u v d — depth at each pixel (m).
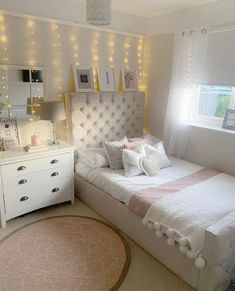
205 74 3.00
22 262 2.06
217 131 2.92
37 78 2.80
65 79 3.05
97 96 3.19
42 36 2.77
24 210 2.61
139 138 3.40
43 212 2.83
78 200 3.12
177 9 3.12
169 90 3.35
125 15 3.33
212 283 1.69
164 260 2.04
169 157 3.37
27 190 2.59
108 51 3.34
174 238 1.85
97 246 2.27
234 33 2.66
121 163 2.88
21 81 2.70
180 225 1.87
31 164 2.55
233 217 1.83
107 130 3.40
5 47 2.56
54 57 2.90
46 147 2.72
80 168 3.07
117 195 2.47
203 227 1.78
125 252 2.20
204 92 3.17
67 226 2.56
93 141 3.29
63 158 2.79
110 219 2.62
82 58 3.13
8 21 2.53
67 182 2.90
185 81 3.07
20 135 2.80
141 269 2.02
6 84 2.60
